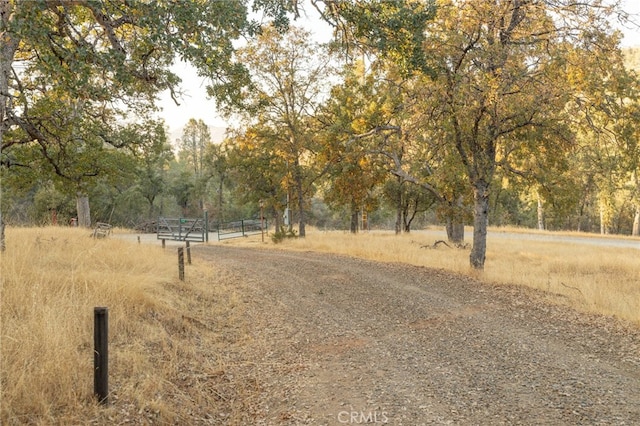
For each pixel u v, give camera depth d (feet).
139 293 27.48
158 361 20.36
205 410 17.33
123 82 27.22
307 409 17.43
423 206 119.24
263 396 19.12
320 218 245.86
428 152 57.77
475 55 42.96
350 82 65.16
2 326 18.40
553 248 87.61
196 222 100.53
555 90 41.93
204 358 22.95
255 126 90.94
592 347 24.14
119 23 29.55
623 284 47.06
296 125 90.68
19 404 14.29
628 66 48.16
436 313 32.14
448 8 44.34
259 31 29.68
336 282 45.19
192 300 34.19
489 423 15.64
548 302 35.06
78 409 14.79
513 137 48.62
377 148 60.95
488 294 38.29
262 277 48.67
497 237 126.00
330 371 21.61
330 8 34.58
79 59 26.09
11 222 70.79
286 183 97.76
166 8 26.35
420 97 45.60
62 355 17.01
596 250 84.07
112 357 19.35
